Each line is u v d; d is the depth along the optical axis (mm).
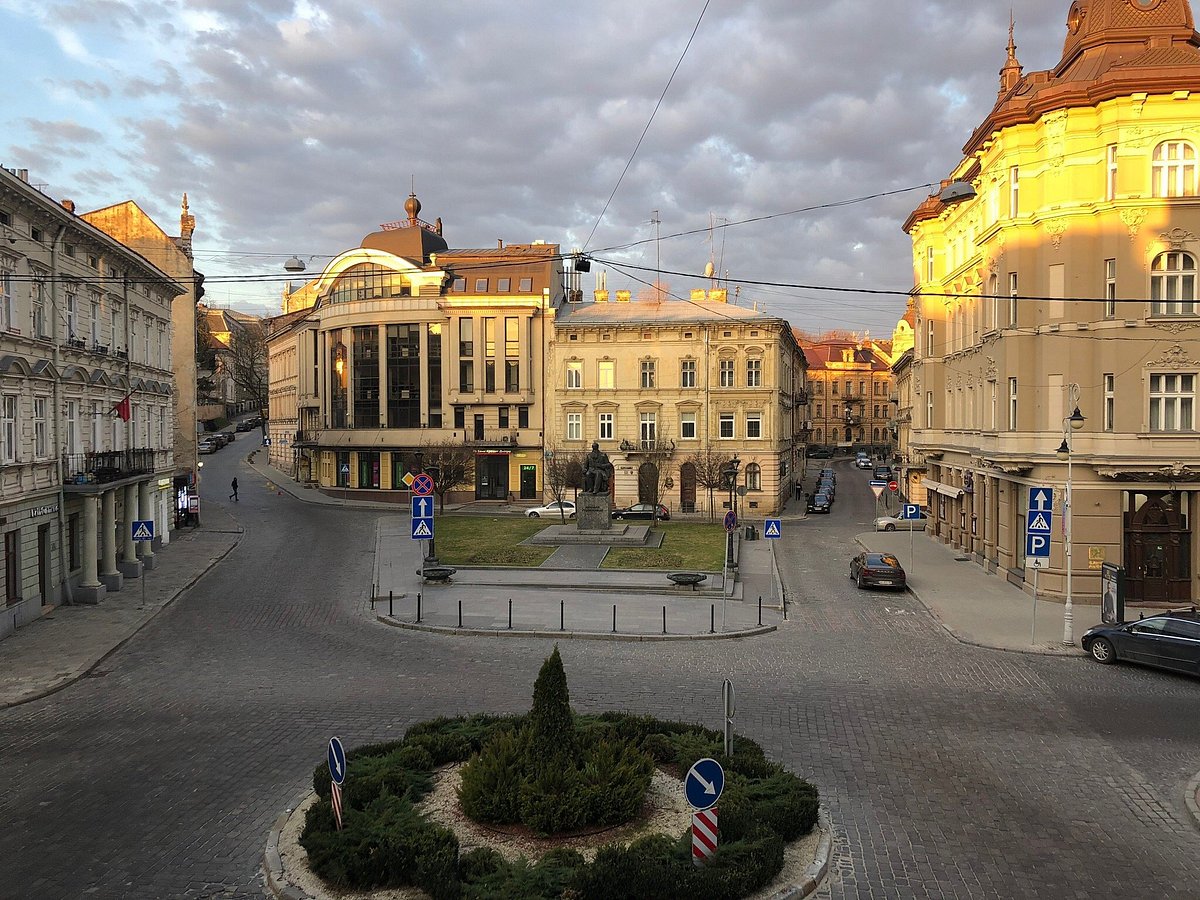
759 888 9023
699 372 58250
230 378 133375
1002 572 31547
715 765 8945
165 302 40438
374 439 63688
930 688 17500
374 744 12852
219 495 65812
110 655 20969
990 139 29953
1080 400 26641
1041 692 17234
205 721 15562
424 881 8883
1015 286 28500
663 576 31266
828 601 27750
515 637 22578
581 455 56938
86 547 27578
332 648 21375
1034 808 11539
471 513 55594
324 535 43969
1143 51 27469
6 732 15203
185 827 11023
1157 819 11242
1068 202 26812
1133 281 26016
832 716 15523
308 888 9250
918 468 52875
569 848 9602
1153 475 25750
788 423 67250
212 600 27828
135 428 35031
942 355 42750
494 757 10664
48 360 25969
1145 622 19188
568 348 59906
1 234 23141
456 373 62312
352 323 64688
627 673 18750
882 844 10430
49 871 9852
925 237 43656
